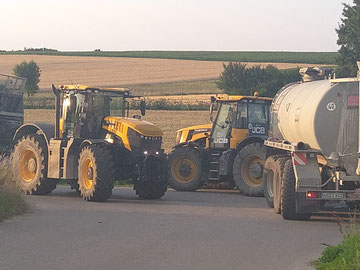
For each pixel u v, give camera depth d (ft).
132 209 57.88
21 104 96.27
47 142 70.64
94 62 327.47
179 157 84.12
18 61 326.03
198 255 35.88
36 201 63.93
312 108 53.06
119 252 36.40
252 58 358.64
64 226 46.24
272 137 64.59
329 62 335.47
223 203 66.28
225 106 84.79
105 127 70.13
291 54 393.09
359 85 51.37
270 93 216.95
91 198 64.44
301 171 51.96
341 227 44.34
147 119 178.40
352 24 212.02
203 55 386.11
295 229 47.14
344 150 51.96
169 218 51.67
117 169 68.18
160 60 338.54
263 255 36.24
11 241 39.63
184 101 210.38
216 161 83.71
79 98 70.08
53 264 32.83
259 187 75.97
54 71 301.22
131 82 271.28
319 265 32.37
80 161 65.92
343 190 51.90
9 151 92.63
